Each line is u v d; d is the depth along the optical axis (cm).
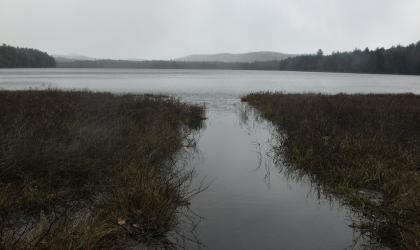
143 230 461
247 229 497
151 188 541
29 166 623
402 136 962
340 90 3981
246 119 1680
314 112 1375
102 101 1543
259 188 676
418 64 10744
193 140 1095
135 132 945
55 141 743
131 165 669
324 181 704
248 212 557
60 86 3834
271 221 526
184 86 4597
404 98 2202
